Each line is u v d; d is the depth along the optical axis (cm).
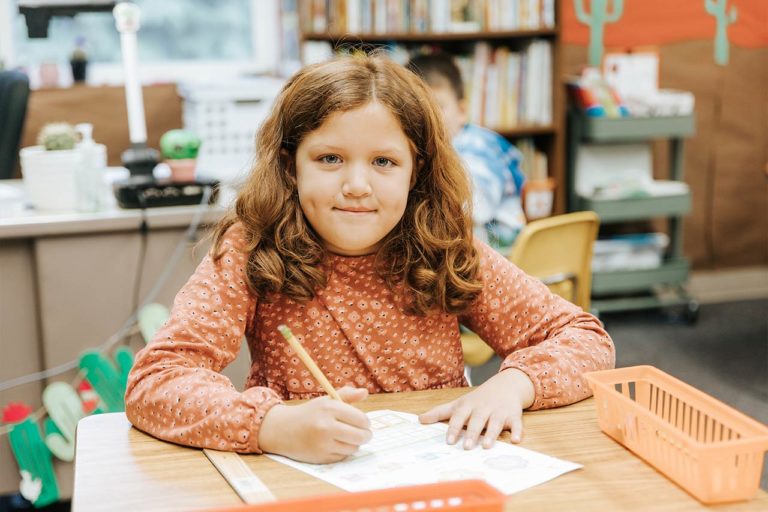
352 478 85
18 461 210
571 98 364
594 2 371
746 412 273
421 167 116
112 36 366
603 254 363
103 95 329
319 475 86
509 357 112
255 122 251
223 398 96
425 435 97
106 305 210
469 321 124
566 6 369
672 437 83
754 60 393
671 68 386
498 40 362
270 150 114
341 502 68
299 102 108
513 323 120
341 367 118
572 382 107
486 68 348
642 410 87
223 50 385
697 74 389
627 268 366
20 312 207
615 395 92
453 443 94
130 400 101
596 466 88
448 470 87
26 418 209
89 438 98
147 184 211
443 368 122
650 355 331
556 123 352
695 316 370
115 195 219
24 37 354
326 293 116
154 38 375
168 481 86
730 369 314
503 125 354
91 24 362
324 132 105
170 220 210
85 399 211
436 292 117
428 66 268
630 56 365
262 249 114
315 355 117
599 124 349
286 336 92
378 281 117
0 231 198
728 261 410
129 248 210
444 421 101
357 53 141
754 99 396
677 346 342
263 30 387
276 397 97
